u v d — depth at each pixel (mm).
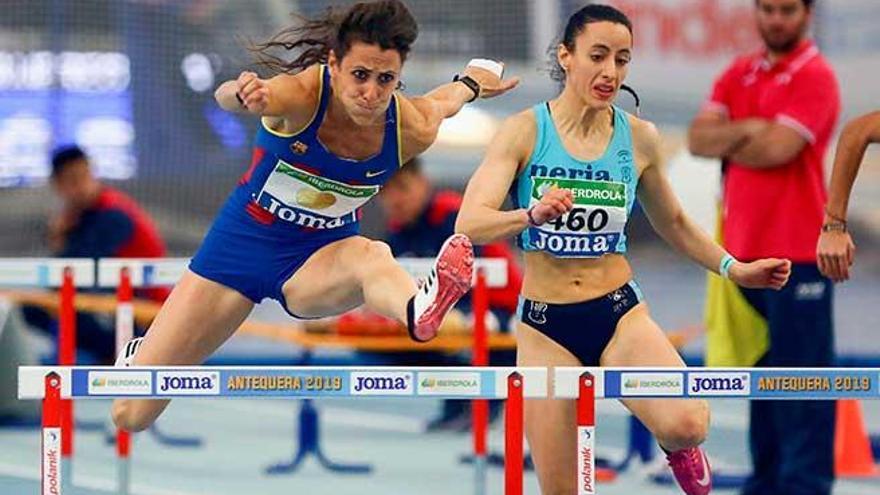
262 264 18656
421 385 16328
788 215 25844
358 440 36156
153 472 31328
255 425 38531
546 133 18656
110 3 47219
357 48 16891
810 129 25688
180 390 16156
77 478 30391
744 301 27016
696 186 29719
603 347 18984
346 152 17828
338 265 18406
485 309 25266
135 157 47344
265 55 22516
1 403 37094
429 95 18797
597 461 31641
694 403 18359
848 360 43531
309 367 16234
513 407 16453
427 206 33688
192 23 47594
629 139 18922
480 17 47438
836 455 31906
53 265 25422
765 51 26453
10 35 46844
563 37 18641
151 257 37219
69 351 25438
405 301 17234
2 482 29906
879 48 46969
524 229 17734
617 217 18781
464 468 32000
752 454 27406
